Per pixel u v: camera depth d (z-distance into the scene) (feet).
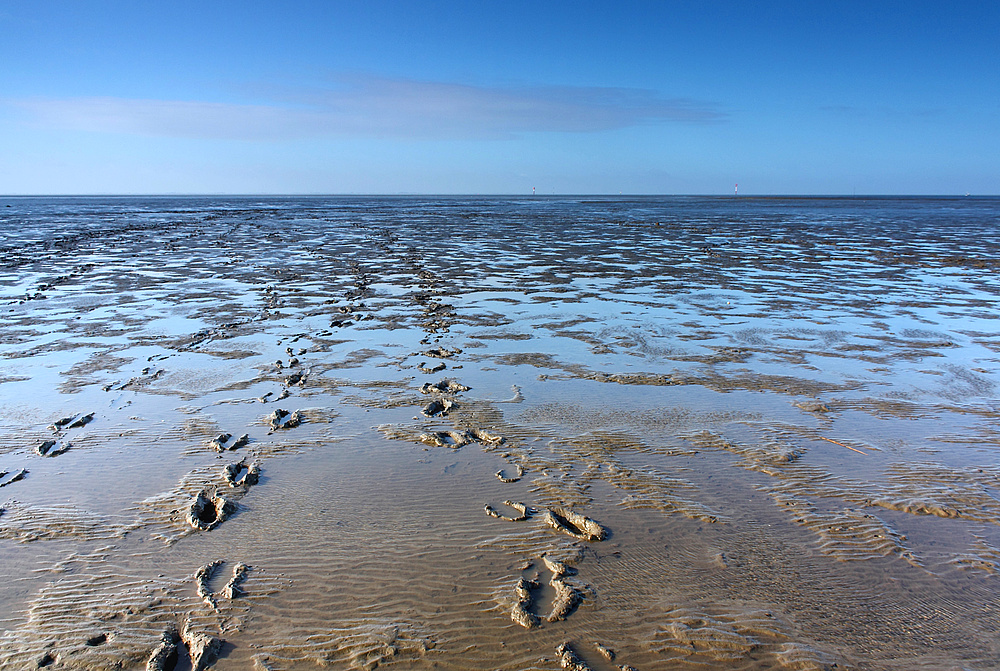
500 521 15.87
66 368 28.48
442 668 11.02
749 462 19.35
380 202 352.69
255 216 173.27
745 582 13.51
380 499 16.93
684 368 29.19
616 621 12.28
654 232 115.14
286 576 13.58
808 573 13.84
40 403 24.00
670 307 43.50
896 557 14.43
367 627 12.02
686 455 19.84
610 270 62.34
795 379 27.61
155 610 12.50
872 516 16.21
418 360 30.14
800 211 222.48
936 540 15.14
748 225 136.56
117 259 69.92
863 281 55.31
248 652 11.37
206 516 16.26
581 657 11.30
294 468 18.75
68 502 16.61
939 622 12.32
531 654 11.38
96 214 180.65
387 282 54.19
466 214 192.03
